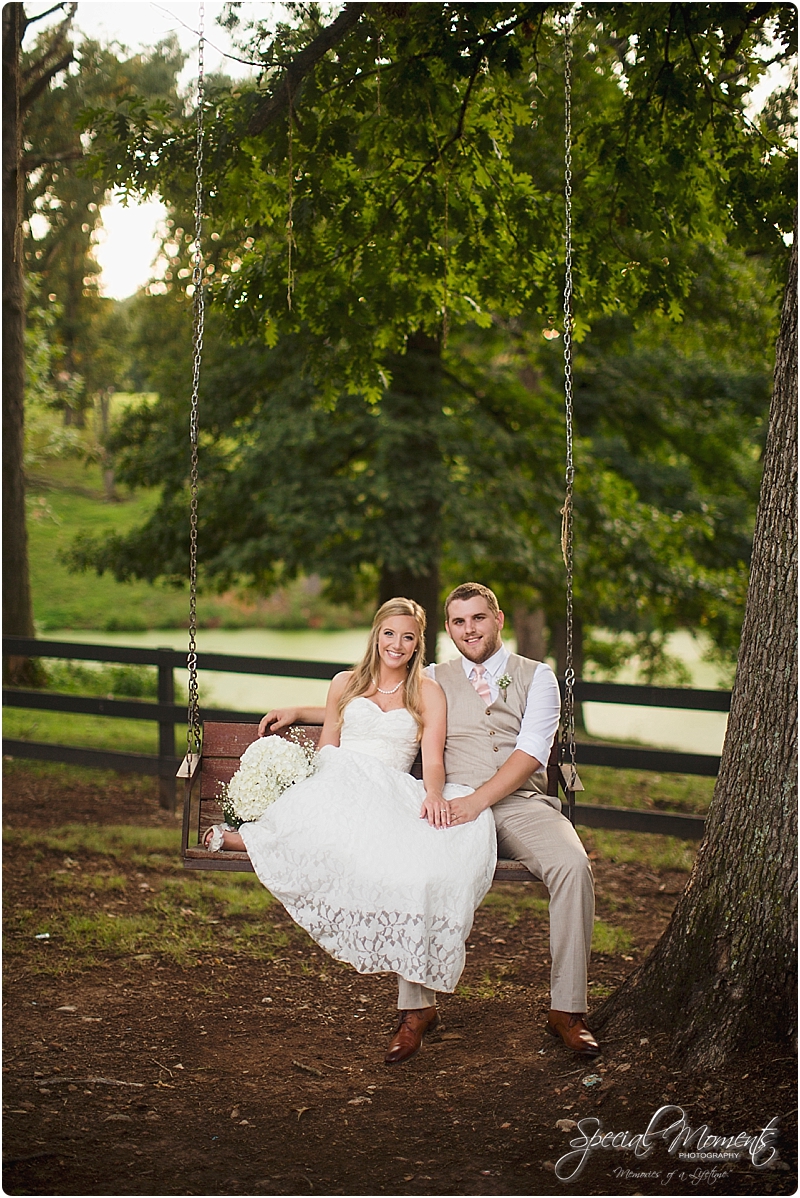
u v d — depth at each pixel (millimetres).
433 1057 3533
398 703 3891
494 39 4707
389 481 8773
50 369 13258
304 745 3996
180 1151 2898
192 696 4008
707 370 11016
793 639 3309
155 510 10398
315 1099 3230
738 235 5453
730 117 5078
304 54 4699
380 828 3410
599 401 10711
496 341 10586
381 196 5301
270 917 5000
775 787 3307
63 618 26391
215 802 4008
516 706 3873
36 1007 3877
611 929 4848
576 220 5371
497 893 5496
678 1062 3225
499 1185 2713
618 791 8273
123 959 4395
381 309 5566
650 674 14469
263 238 5844
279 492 9078
